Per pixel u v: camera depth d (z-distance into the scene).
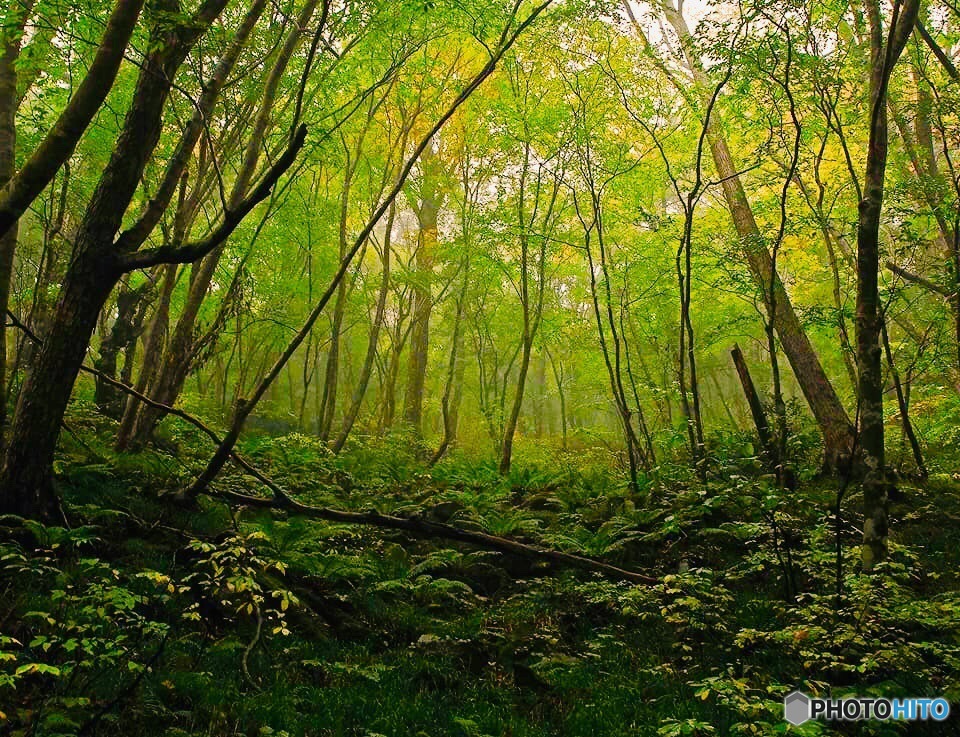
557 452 20.31
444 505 10.42
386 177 17.20
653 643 7.10
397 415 26.20
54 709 4.03
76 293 6.60
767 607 7.24
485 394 25.31
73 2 6.84
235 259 13.88
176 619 5.98
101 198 6.67
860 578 5.95
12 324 7.71
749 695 5.63
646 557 9.34
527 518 10.72
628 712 5.61
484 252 16.52
